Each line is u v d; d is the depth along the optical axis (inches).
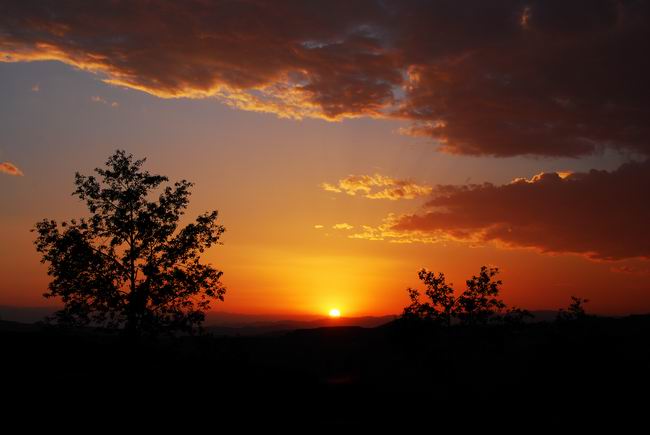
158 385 1268.5
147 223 1334.9
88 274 1311.5
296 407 1325.0
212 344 1441.9
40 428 941.2
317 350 2790.4
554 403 1258.0
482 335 1389.0
